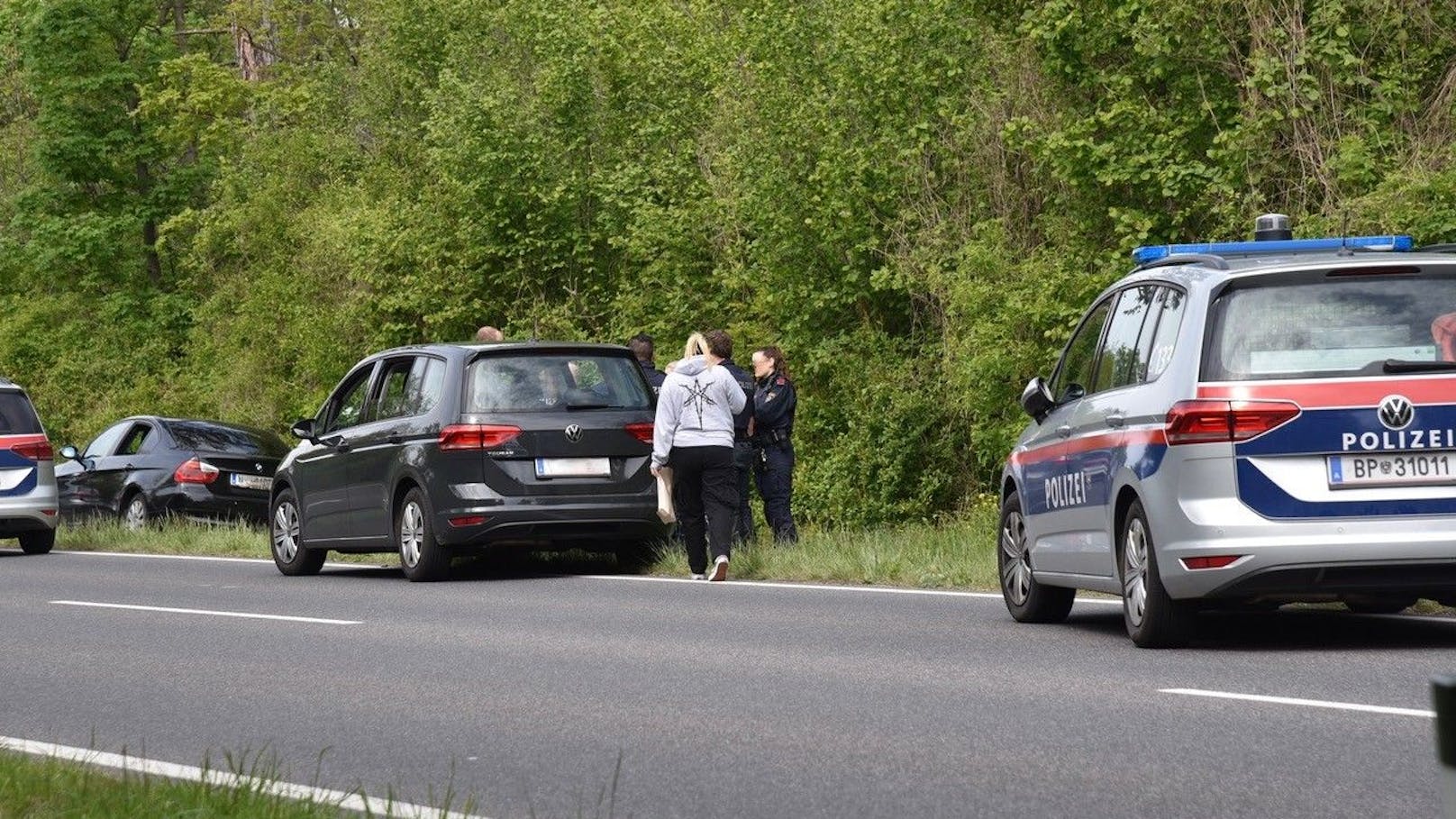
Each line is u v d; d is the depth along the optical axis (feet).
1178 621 92.22
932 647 97.25
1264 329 89.92
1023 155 229.04
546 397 153.89
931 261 230.68
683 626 110.52
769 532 194.49
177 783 58.85
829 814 56.08
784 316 253.85
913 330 248.11
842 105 240.12
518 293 304.09
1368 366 88.74
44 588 152.66
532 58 312.91
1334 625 103.55
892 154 237.66
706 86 287.28
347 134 390.21
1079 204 211.00
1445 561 87.20
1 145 490.90
